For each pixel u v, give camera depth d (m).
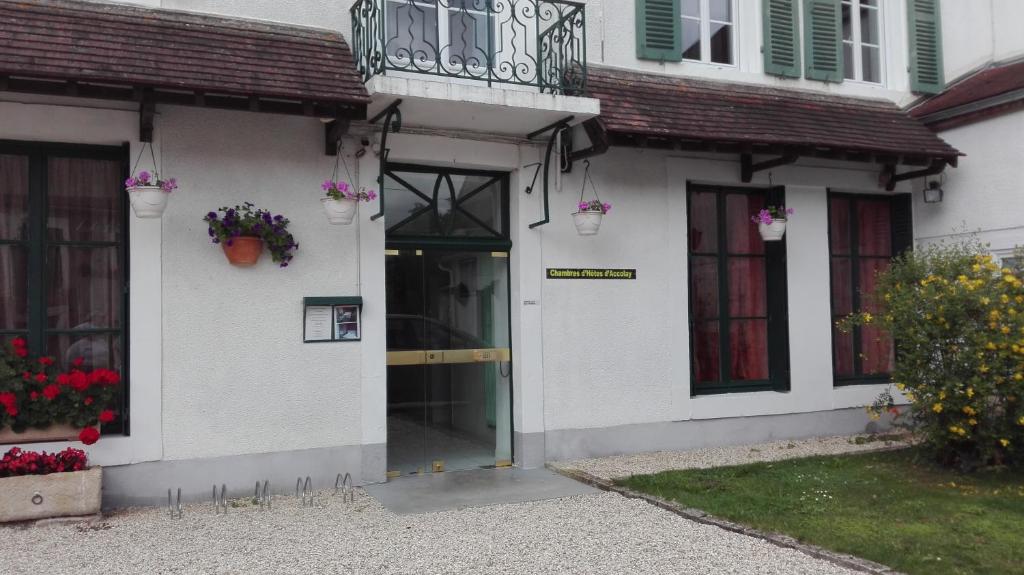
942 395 6.72
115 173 6.30
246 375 6.43
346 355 6.77
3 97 5.79
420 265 7.38
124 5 6.24
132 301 6.09
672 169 8.20
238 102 5.95
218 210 6.36
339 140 6.76
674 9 8.39
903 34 9.63
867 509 5.85
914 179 9.42
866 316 7.64
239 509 6.05
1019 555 4.78
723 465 7.40
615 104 7.40
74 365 6.16
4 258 6.02
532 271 7.54
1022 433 6.84
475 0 6.83
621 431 7.88
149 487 6.11
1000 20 9.52
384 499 6.35
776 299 8.82
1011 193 8.42
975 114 8.66
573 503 6.20
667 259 8.14
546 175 7.28
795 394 8.68
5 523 5.47
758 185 8.72
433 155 7.14
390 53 7.07
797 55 8.98
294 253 6.61
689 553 4.94
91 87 5.51
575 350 7.70
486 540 5.24
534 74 7.57
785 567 4.68
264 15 6.72
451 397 7.46
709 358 8.59
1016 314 6.56
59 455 5.68
